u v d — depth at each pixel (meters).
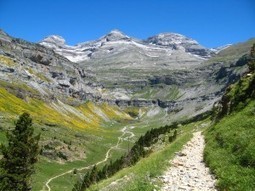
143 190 17.62
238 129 30.03
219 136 33.59
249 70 63.25
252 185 16.81
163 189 18.22
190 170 23.98
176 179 20.86
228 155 24.34
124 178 22.70
